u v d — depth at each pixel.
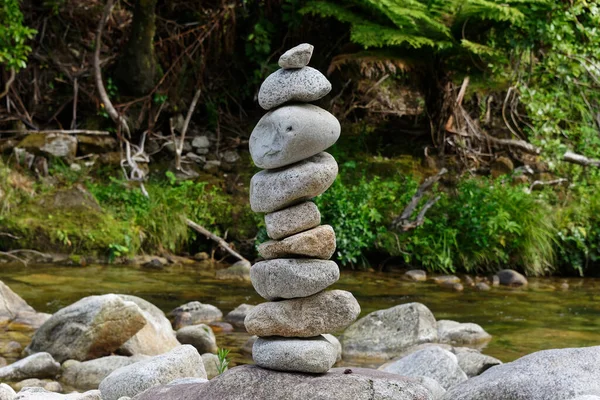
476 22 11.95
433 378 5.00
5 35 11.05
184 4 12.99
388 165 12.41
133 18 12.09
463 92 12.69
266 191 3.54
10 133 11.76
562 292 9.49
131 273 9.46
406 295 8.93
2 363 5.52
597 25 11.96
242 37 13.30
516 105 13.06
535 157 12.89
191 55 12.57
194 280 9.23
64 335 5.66
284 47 13.47
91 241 9.99
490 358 5.57
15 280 8.61
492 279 10.10
